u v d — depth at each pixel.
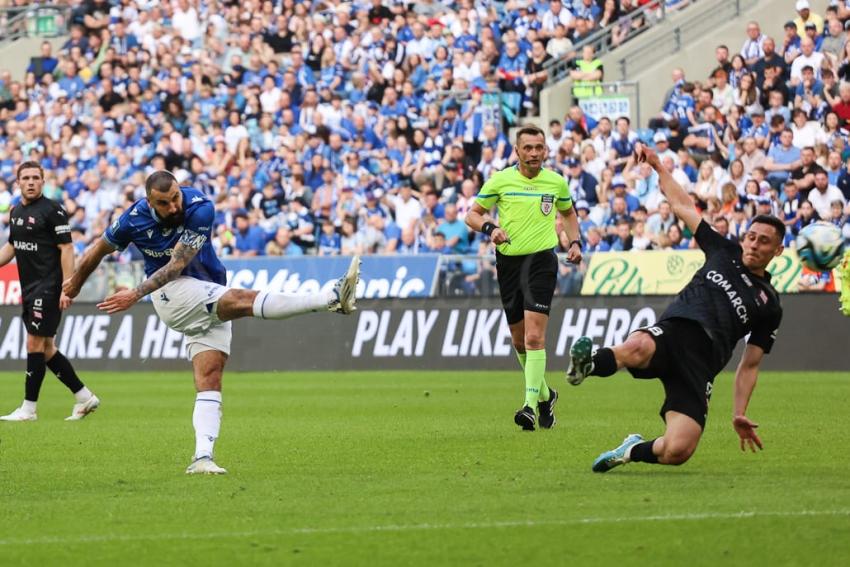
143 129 57.38
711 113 48.97
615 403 28.50
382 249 49.66
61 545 11.63
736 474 15.70
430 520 12.55
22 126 59.47
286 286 45.62
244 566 10.70
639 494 14.02
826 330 39.66
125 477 16.31
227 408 28.12
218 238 51.94
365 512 13.14
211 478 16.06
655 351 14.91
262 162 53.31
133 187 55.75
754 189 45.38
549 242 22.67
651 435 21.11
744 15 53.44
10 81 62.22
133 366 45.97
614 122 51.94
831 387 32.56
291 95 55.78
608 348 14.80
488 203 22.86
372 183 51.34
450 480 15.51
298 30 59.22
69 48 62.19
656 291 42.06
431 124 52.94
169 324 16.47
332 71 56.38
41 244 25.56
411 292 44.91
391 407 27.91
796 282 41.66
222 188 54.12
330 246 50.31
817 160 45.09
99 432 22.83
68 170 56.81
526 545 11.30
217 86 58.84
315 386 35.72
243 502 13.97
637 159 16.16
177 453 19.25
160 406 29.33
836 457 17.58
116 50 61.19
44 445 20.53
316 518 12.82
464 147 52.41
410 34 56.50
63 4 65.50
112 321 46.38
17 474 16.70
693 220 15.71
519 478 15.54
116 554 11.22
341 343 44.19
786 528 11.82
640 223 45.25
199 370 16.66
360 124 53.72
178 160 55.75
